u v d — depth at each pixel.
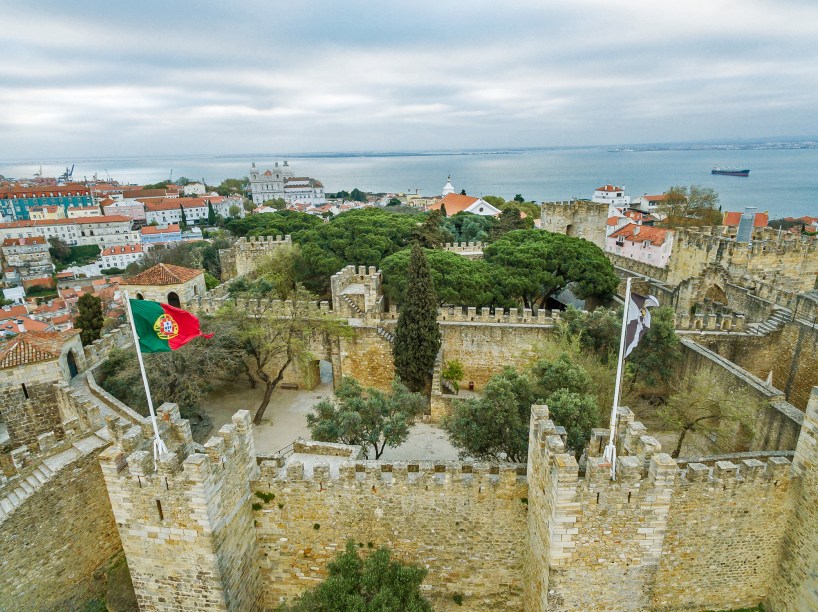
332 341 45.62
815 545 20.44
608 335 39.34
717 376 33.78
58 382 34.34
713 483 21.27
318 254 60.66
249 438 22.56
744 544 22.28
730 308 46.34
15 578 21.67
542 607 19.94
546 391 29.52
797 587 21.33
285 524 23.19
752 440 30.38
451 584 23.62
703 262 52.94
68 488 23.89
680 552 22.41
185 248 105.75
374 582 19.22
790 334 38.53
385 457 34.94
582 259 54.19
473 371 46.81
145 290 46.44
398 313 45.06
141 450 20.12
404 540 23.03
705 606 23.41
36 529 22.47
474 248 74.25
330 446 26.06
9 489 22.83
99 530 25.58
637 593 19.11
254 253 65.81
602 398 33.16
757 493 21.47
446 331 45.84
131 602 23.56
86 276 164.50
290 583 24.11
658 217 145.38
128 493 19.83
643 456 18.56
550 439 18.58
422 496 22.23
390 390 46.16
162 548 20.39
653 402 40.28
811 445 20.61
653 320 37.69
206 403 44.56
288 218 98.69
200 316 44.38
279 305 44.97
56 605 23.41
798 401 38.03
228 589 21.05
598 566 18.73
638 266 65.69
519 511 22.09
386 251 64.75
